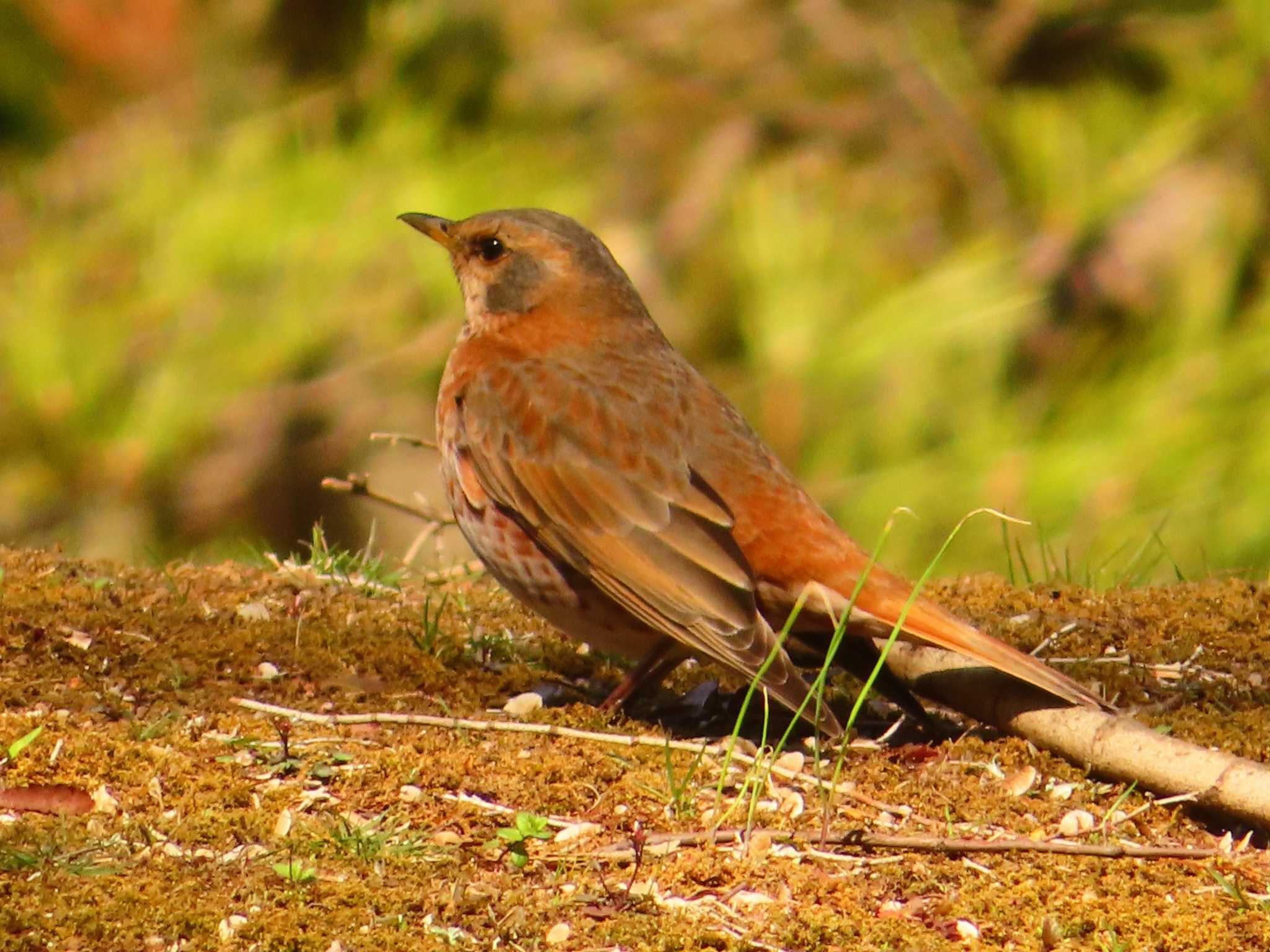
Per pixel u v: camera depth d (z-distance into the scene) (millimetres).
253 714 7469
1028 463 13516
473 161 15039
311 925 5871
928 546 13344
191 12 16078
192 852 6301
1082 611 9391
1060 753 7305
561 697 8109
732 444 7809
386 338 14875
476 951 5816
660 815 6773
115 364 14781
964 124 15375
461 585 10156
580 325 8328
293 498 15289
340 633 8508
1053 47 15742
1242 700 8086
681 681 8422
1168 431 13414
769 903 6176
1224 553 12758
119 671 7871
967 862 6473
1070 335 14352
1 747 6922
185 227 14719
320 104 15398
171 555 14633
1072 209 14680
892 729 7652
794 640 7918
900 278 14594
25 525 14703
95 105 16125
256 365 14656
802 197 14953
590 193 15023
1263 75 15008
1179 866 6477
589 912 6062
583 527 7750
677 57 15703
